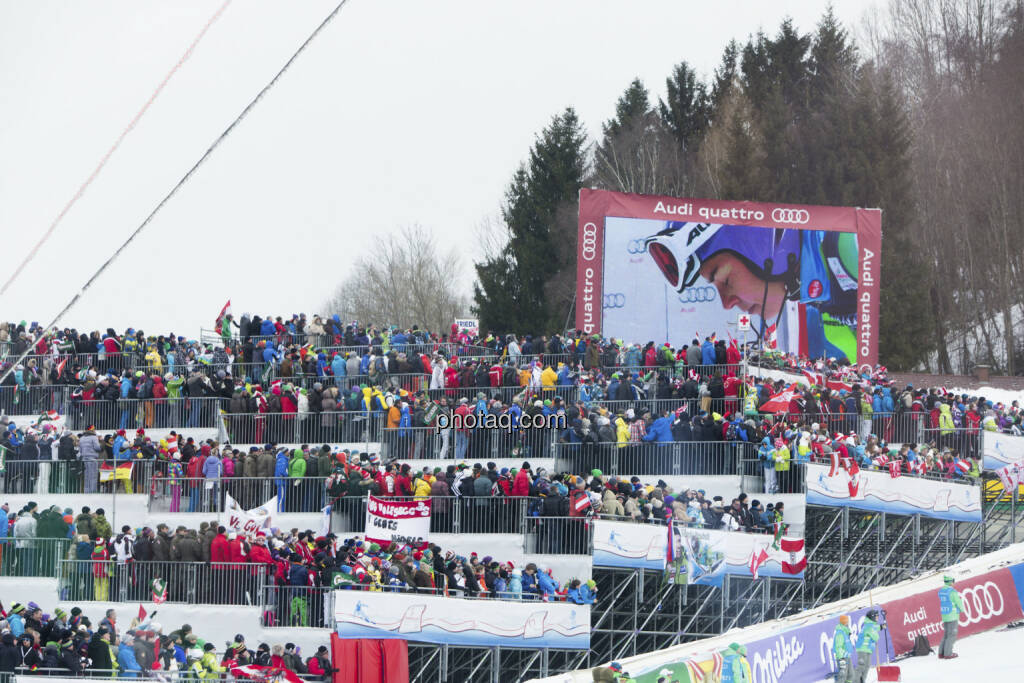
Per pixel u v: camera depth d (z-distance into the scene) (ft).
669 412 395.96
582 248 522.88
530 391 419.13
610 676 263.49
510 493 358.23
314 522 378.12
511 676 354.13
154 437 439.22
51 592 340.80
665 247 522.88
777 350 485.15
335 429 422.41
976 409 436.76
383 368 441.27
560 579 349.00
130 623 330.34
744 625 372.58
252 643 324.80
